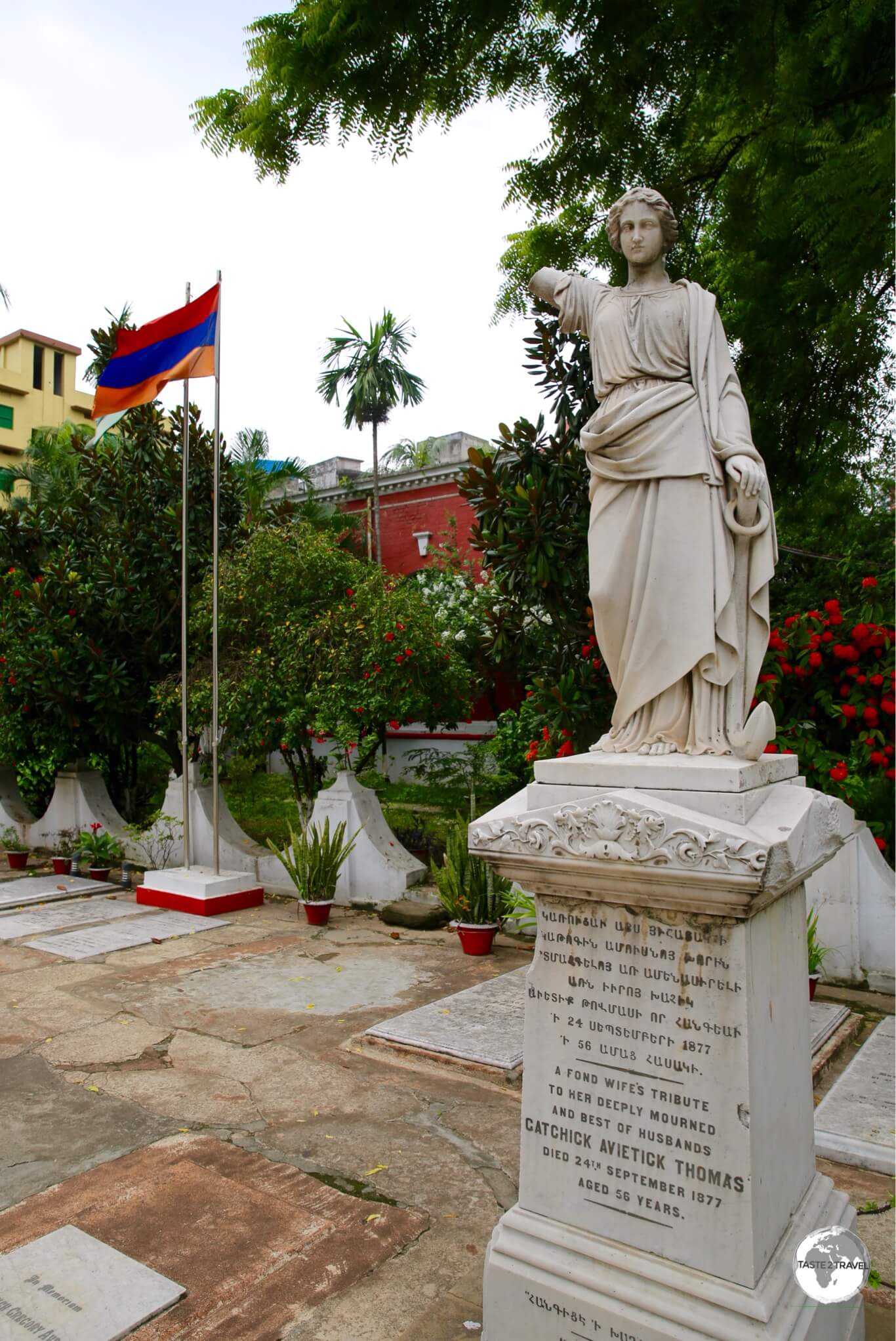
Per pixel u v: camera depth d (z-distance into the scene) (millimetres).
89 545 11523
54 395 27375
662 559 2838
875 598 7012
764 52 6012
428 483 19922
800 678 7016
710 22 6023
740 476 2760
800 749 6648
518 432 7102
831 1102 4434
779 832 2414
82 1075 4855
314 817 9180
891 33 6332
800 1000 2893
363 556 20000
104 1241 3277
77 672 10484
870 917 6242
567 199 7609
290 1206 3535
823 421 8109
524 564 6953
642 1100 2555
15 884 10039
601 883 2586
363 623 8984
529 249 7883
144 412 11906
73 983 6480
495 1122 4301
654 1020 2547
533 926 7324
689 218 7883
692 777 2564
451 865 7285
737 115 7055
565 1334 2527
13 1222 3414
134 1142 4090
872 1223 3482
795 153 6562
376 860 8672
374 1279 3080
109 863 10523
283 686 9227
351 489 20969
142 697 11234
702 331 2949
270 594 9719
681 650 2801
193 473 11656
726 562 2811
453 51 6090
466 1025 5371
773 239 7016
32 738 11336
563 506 7035
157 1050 5211
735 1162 2393
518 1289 2625
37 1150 4012
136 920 8422
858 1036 5410
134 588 10711
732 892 2338
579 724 6926
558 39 6406
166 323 9391
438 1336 2803
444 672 9188
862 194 5812
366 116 6367
